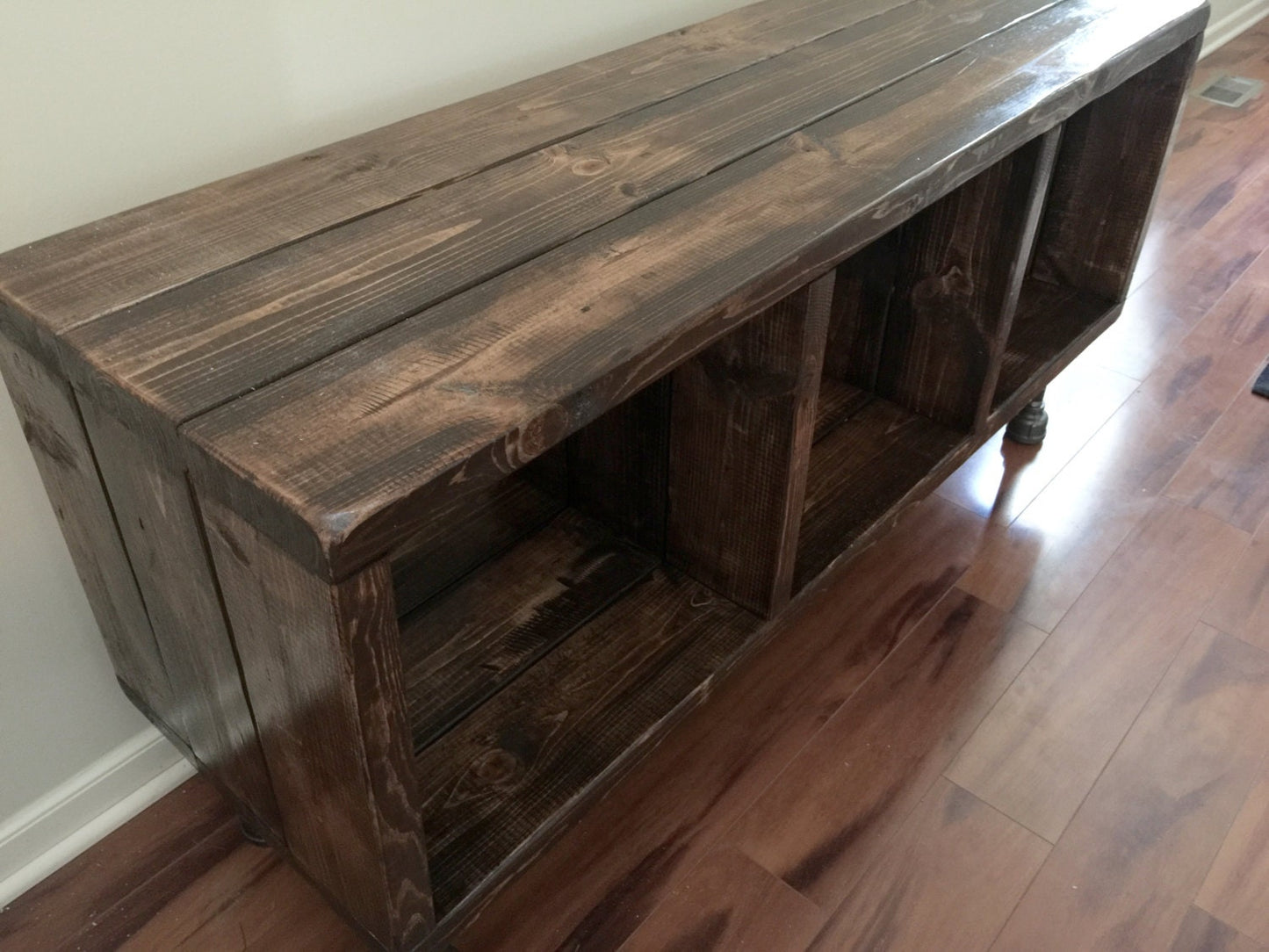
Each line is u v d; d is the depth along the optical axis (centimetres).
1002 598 151
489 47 124
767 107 106
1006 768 128
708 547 114
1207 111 306
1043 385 154
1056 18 133
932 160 96
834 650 142
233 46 98
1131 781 126
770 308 93
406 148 97
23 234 90
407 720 70
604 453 118
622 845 118
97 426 74
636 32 145
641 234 84
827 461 134
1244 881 116
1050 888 115
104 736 117
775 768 127
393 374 67
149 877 115
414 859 78
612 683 106
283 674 71
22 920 110
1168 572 156
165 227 84
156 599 84
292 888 114
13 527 99
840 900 114
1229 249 238
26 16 84
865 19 132
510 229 84
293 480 59
